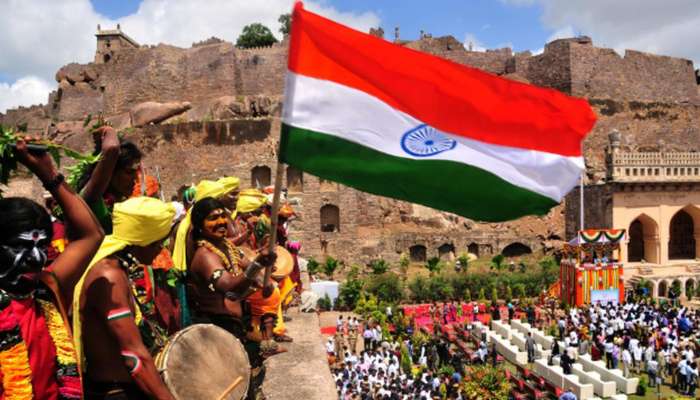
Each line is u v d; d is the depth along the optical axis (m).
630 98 67.38
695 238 51.38
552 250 55.88
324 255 54.50
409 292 47.50
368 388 23.09
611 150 48.25
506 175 5.40
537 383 27.64
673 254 53.88
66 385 3.14
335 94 4.98
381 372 25.77
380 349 31.95
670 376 28.31
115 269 3.74
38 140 3.46
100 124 4.42
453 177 5.32
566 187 5.58
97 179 4.07
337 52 4.97
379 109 5.12
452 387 24.61
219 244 5.62
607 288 42.47
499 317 39.25
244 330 6.25
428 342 32.69
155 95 64.19
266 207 10.24
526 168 5.48
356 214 55.44
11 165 3.49
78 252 3.41
